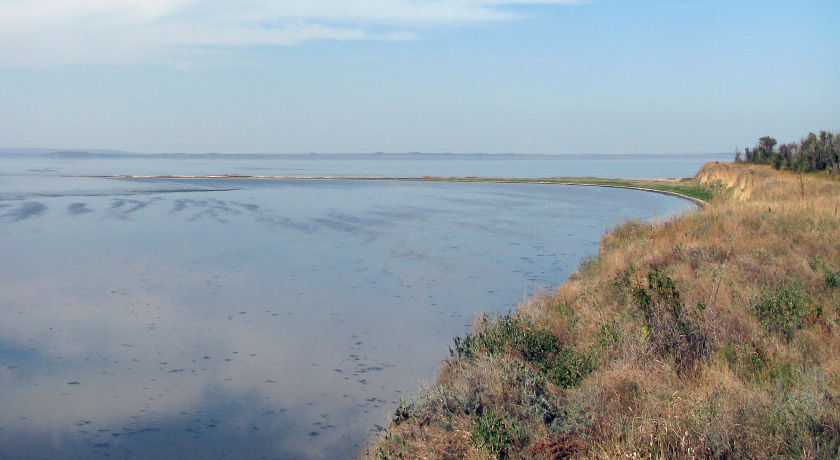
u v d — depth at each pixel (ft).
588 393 21.49
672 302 27.89
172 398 30.45
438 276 58.90
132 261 65.31
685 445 16.24
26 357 36.17
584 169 547.90
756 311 28.30
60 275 58.18
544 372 24.72
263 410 29.01
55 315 44.91
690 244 45.50
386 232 89.97
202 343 38.70
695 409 17.98
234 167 511.40
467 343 29.84
